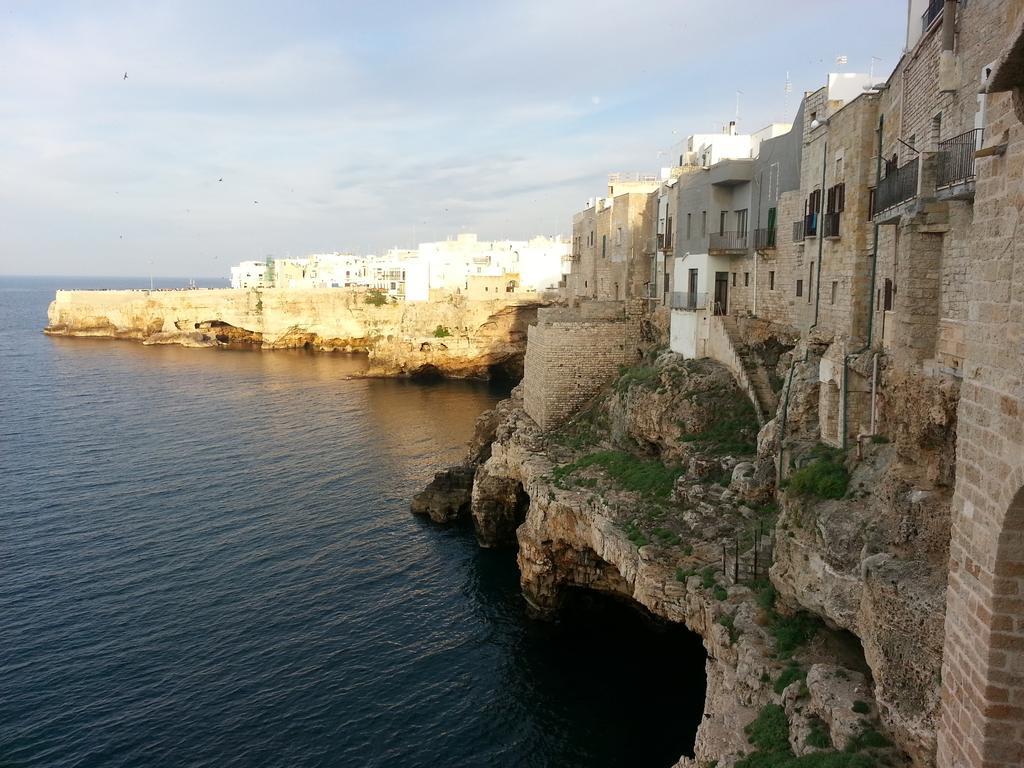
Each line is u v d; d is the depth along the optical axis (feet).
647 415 119.75
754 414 106.73
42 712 86.74
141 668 96.07
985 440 30.76
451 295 327.67
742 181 128.16
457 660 100.27
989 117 32.04
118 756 80.07
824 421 75.92
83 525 144.66
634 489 105.81
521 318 322.55
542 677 96.32
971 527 32.01
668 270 159.33
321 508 157.17
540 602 110.32
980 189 32.01
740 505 87.61
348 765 79.92
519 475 132.26
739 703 59.52
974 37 49.08
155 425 230.89
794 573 61.36
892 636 45.32
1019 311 27.89
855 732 46.62
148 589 117.91
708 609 70.85
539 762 80.89
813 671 53.78
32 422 234.58
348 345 412.36
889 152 71.10
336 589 120.16
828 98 92.89
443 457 196.54
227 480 174.50
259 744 82.58
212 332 447.42
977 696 30.78
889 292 66.95
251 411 251.80
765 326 113.91
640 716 88.43
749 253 123.24
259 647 101.96
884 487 54.85
